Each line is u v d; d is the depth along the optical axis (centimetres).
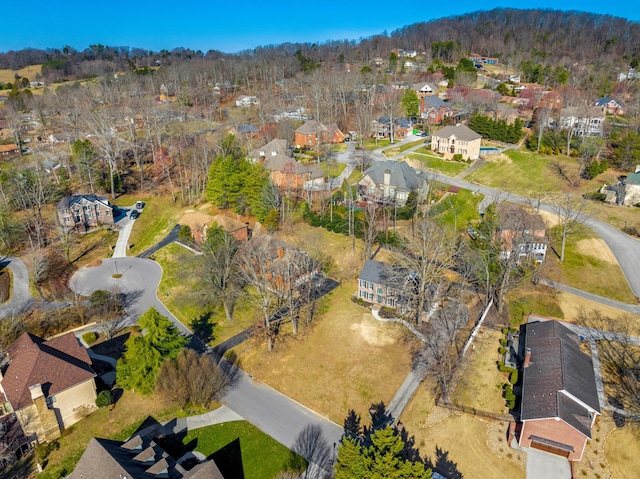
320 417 4916
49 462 4400
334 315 6400
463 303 6462
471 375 5284
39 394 4391
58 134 14225
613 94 15512
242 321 6462
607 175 9888
